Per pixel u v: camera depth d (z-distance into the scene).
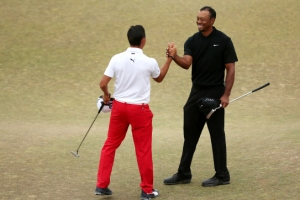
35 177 24.69
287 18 80.50
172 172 25.73
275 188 21.67
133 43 20.83
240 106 53.75
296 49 71.12
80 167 26.88
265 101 55.47
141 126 20.73
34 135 37.62
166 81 62.44
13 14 81.12
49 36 75.25
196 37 22.41
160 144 34.25
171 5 85.19
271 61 67.69
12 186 23.08
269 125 44.03
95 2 86.06
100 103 22.11
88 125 44.97
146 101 20.81
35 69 65.69
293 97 56.91
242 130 40.88
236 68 65.81
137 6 84.75
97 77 63.78
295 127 40.72
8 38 74.25
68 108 53.03
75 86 60.94
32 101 55.53
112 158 21.20
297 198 20.19
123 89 20.75
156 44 72.62
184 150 23.14
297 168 24.31
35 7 83.62
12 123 45.22
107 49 71.81
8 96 57.03
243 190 21.77
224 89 22.66
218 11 82.50
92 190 22.53
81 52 70.88
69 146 32.97
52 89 59.88
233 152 29.50
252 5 84.94
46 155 29.89
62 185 23.31
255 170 24.80
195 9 83.62
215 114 22.41
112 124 21.14
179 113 51.50
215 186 22.66
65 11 82.69
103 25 78.56
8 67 66.06
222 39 22.14
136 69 20.53
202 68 22.34
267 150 28.81
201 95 22.48
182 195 21.47
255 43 73.06
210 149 31.59
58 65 67.00
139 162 20.84
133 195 21.78
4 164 27.31
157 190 21.78
